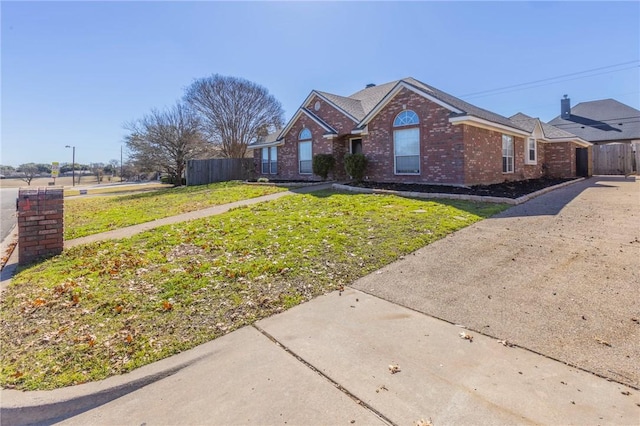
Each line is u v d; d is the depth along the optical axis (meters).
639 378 2.50
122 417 2.37
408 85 13.52
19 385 2.68
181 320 3.67
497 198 9.55
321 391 2.51
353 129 16.22
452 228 6.82
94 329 3.53
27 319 3.81
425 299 4.01
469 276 4.59
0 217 13.68
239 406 2.40
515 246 5.67
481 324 3.39
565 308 3.60
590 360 2.74
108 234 8.09
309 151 18.89
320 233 6.74
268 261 5.31
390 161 14.34
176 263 5.49
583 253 5.18
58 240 6.43
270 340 3.25
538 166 19.36
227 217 8.97
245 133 35.47
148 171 29.66
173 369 2.84
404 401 2.37
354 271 4.92
